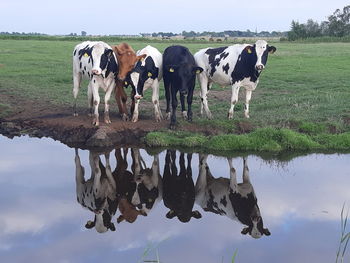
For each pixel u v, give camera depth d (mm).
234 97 11977
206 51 12430
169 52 11914
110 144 11359
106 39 56438
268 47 11234
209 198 8664
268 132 11203
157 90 12211
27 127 12805
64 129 12148
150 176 10031
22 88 17047
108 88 11711
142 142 11469
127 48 11516
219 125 11859
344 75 19609
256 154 10859
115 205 8352
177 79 11219
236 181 9438
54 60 26328
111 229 7082
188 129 11812
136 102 12023
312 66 23094
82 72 11984
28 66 23172
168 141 11266
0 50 31750
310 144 11000
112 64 11406
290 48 37906
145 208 8188
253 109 13711
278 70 21859
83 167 10289
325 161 10320
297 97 15016
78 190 8922
